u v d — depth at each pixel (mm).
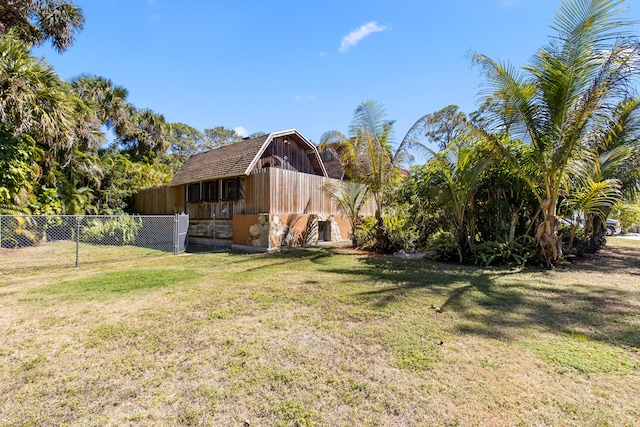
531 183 6996
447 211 8508
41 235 11906
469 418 1951
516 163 6910
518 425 1885
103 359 2713
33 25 11320
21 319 3652
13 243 10477
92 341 3061
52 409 2047
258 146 11891
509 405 2072
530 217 8148
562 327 3381
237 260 8438
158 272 6547
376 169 9234
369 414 1996
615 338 3090
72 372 2500
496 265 7160
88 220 13531
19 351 2850
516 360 2666
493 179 7988
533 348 2889
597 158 7023
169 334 3229
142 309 4031
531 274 6148
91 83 20406
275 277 6023
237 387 2295
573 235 8352
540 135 6781
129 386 2312
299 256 9055
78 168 14102
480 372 2477
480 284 5312
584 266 7062
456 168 7773
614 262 7637
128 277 6008
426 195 8727
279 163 13461
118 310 3988
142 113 25562
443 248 7961
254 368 2559
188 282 5598
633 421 1906
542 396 2166
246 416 1986
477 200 8445
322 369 2539
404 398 2154
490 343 2996
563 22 6113
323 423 1916
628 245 11664
